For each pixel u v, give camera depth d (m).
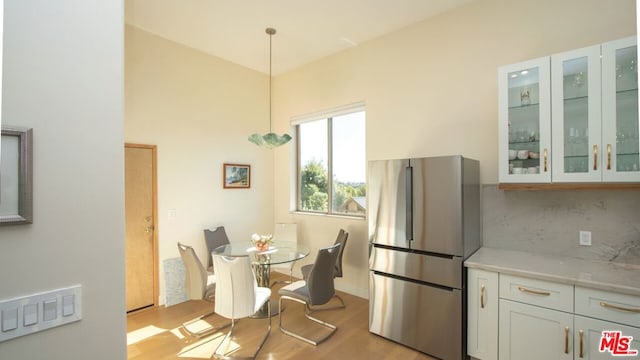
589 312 1.81
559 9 2.45
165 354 2.50
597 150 2.04
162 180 3.56
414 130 3.26
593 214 2.30
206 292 2.81
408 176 2.58
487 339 2.21
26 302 0.82
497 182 2.71
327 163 4.29
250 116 4.53
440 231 2.41
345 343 2.66
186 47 3.79
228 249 3.31
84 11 0.93
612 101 2.00
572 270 2.03
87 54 0.93
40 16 0.85
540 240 2.51
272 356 2.46
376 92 3.59
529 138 2.33
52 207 0.86
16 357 0.81
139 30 3.37
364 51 3.71
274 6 2.95
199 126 3.92
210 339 2.74
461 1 2.86
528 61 2.29
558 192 2.43
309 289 2.61
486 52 2.80
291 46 3.82
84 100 0.93
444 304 2.38
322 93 4.18
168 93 3.62
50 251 0.86
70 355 0.89
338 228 4.00
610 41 2.12
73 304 0.90
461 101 2.94
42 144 0.85
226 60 4.22
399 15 3.11
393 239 2.67
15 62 0.81
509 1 2.68
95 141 0.95
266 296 2.73
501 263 2.23
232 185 4.27
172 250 3.63
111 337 0.97
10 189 0.80
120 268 0.99
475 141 2.85
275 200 4.85
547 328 1.96
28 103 0.82
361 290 3.72
